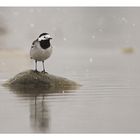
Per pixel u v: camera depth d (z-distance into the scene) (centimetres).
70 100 1466
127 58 3294
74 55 3531
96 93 1600
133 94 1588
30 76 1722
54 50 3944
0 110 1319
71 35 5006
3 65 2683
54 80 1725
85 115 1259
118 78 2050
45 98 1498
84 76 2133
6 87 1722
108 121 1196
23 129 1127
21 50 3606
